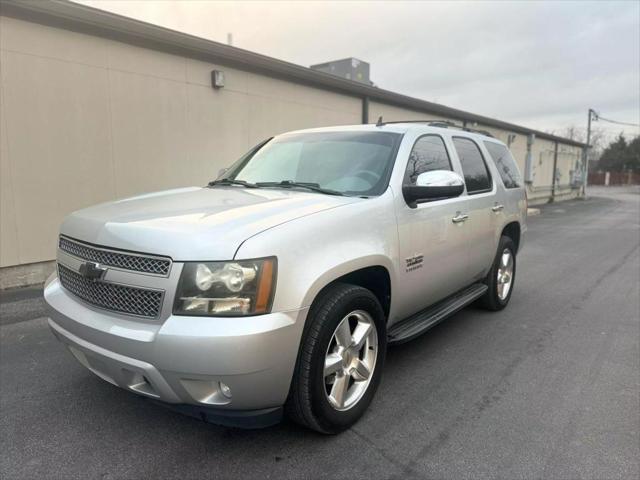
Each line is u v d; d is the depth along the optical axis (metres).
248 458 2.66
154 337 2.29
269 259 2.37
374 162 3.55
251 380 2.31
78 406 3.20
